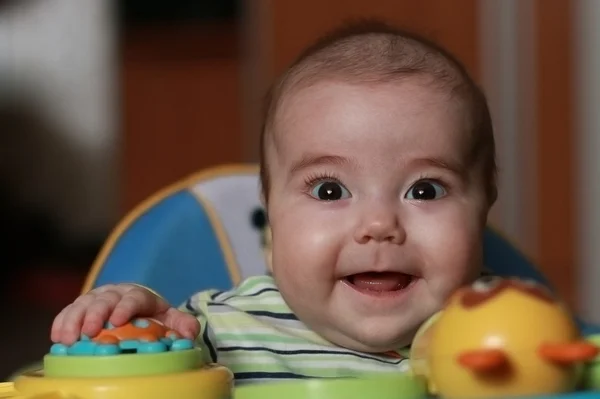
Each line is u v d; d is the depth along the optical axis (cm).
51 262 316
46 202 329
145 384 62
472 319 58
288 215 96
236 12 272
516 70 265
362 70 96
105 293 76
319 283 93
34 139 333
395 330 93
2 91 334
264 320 102
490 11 264
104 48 333
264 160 104
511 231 268
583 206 269
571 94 267
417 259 91
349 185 93
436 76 96
